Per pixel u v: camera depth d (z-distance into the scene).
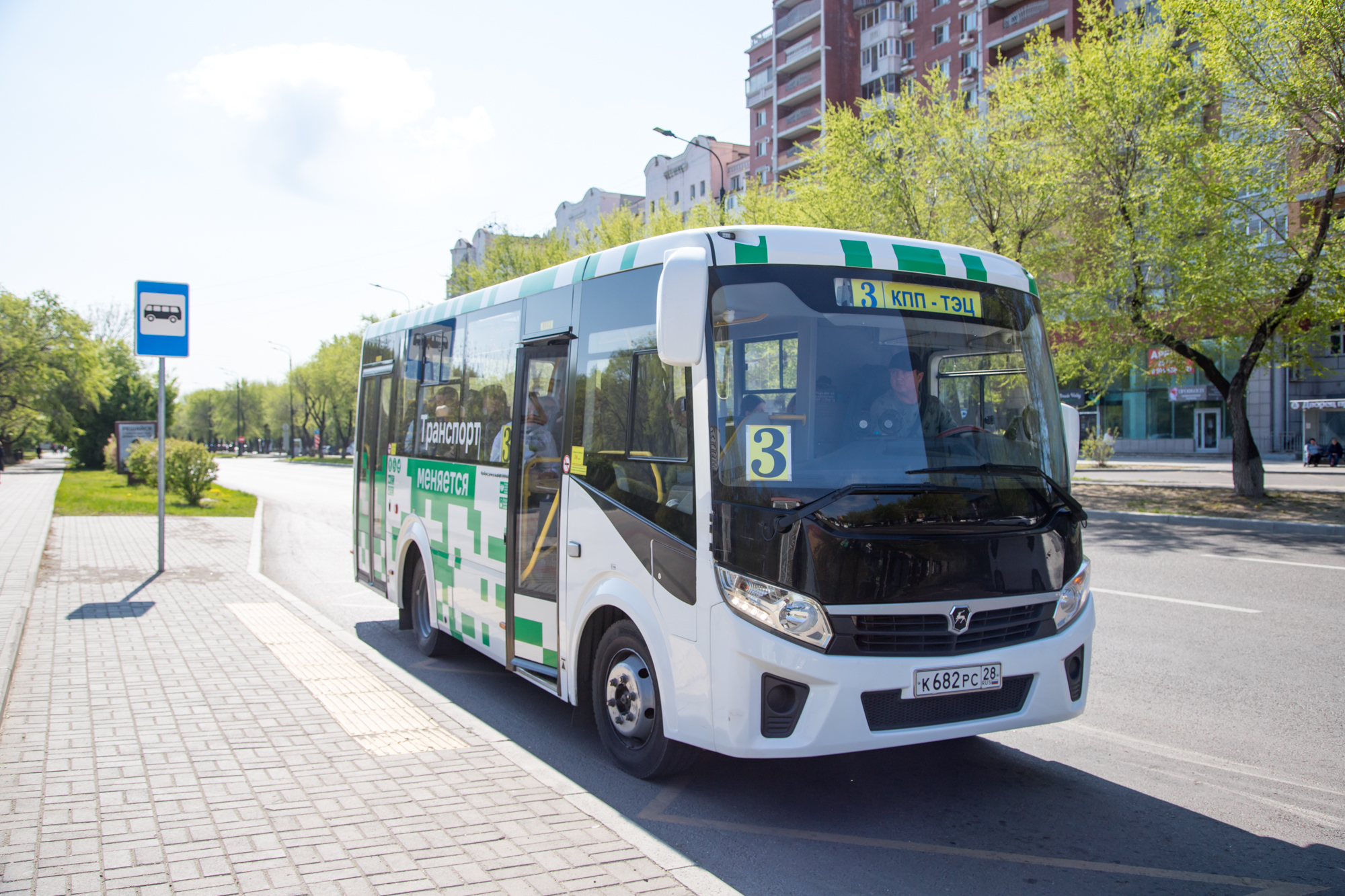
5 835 3.76
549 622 5.47
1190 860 3.81
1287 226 18.48
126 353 66.31
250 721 5.43
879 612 3.92
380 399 8.99
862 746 3.87
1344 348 41.47
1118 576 11.09
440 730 5.31
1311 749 5.19
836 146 23.36
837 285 4.40
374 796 4.24
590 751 5.21
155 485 30.83
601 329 5.14
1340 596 9.53
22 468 59.44
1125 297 19.97
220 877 3.39
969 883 3.58
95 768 4.57
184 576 11.16
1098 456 37.81
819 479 4.04
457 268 42.78
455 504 6.93
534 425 5.77
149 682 6.30
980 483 4.28
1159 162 18.81
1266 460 40.06
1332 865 3.76
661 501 4.44
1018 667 4.18
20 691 6.03
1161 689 6.38
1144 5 20.11
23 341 54.00
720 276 4.24
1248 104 17.73
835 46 63.69
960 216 22.44
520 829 3.89
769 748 3.90
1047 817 4.27
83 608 9.02
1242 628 8.16
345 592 11.07
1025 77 21.73
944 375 4.50
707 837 4.00
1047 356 4.97
